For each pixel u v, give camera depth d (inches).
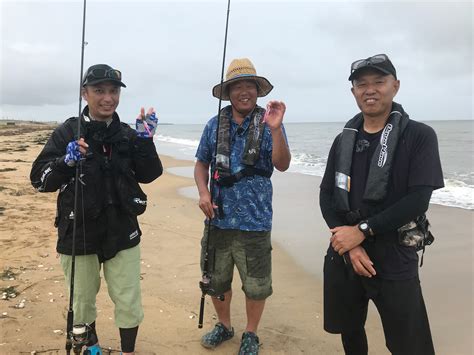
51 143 98.5
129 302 103.5
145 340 124.4
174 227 254.7
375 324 137.3
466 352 119.0
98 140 98.0
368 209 86.7
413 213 80.4
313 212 306.0
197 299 152.2
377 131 88.7
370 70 84.3
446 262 193.3
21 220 243.1
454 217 282.8
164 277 172.4
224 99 122.1
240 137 115.3
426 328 87.0
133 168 102.5
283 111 104.4
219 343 123.2
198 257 198.1
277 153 106.3
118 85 98.0
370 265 84.1
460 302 150.6
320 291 165.3
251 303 117.7
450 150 779.4
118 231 99.9
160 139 1711.4
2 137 1274.6
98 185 96.8
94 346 99.4
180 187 431.2
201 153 123.4
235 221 114.0
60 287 155.4
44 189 95.2
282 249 219.5
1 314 133.5
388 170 83.5
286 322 139.0
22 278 161.8
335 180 93.0
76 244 97.6
